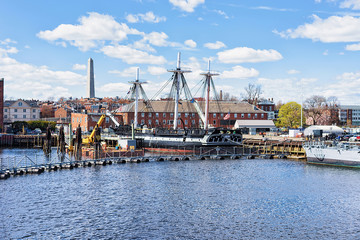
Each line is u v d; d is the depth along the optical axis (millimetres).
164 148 94625
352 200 43656
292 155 83625
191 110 142000
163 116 140625
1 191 47625
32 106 172125
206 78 98062
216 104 145000
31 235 32656
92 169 64375
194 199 44438
